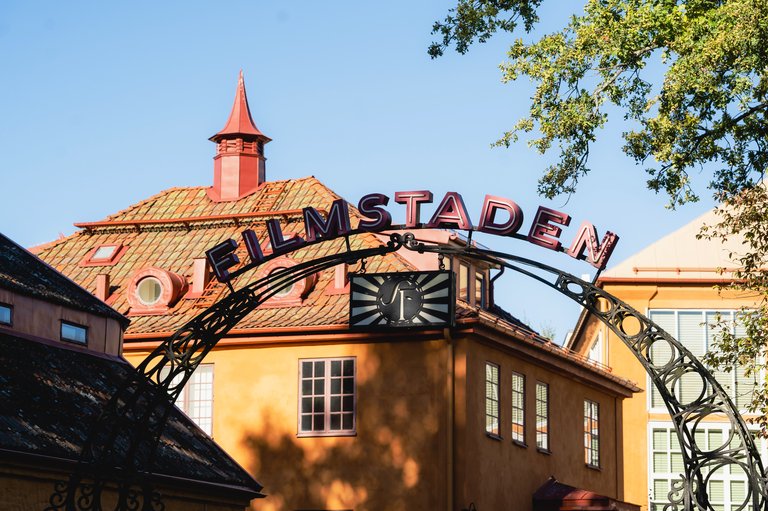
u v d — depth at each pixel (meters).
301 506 34.00
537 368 37.44
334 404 34.25
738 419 18.94
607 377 41.12
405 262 36.12
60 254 40.19
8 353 24.81
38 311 26.56
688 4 24.09
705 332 46.50
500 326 34.34
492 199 20.31
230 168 41.78
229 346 35.31
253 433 34.75
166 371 35.22
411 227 20.73
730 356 26.73
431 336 33.56
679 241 48.03
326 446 34.09
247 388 35.03
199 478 25.89
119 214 41.81
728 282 45.00
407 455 33.38
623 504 37.25
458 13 26.52
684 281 46.59
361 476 33.66
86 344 27.95
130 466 21.44
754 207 25.86
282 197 40.78
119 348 29.02
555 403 38.31
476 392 33.78
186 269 38.25
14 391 23.45
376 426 33.78
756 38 22.31
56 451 22.12
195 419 35.31
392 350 34.00
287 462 34.31
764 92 23.31
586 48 24.16
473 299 37.88
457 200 20.47
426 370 33.56
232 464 28.34
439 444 33.09
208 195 41.94
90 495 22.97
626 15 23.83
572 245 20.00
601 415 41.72
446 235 36.47
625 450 46.06
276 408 34.69
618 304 19.88
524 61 24.56
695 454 19.06
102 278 37.66
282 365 34.84
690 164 24.17
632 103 24.55
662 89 23.66
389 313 22.88
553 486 36.69
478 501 33.28
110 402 21.34
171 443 26.70
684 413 19.20
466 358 33.38
